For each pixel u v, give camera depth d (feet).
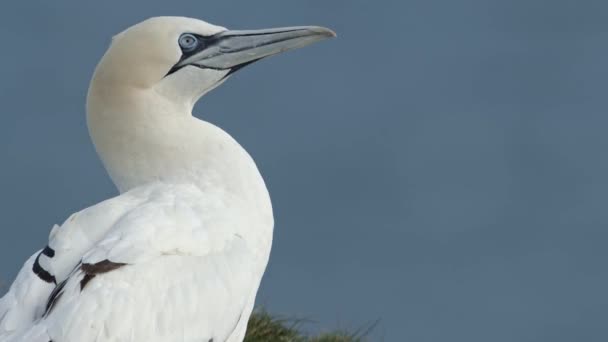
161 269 37.60
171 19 43.93
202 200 40.70
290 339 54.95
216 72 44.45
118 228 38.14
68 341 35.09
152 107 42.96
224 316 38.68
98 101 43.04
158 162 42.52
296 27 45.32
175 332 37.14
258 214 42.19
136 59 43.01
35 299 36.63
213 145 42.70
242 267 39.70
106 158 43.19
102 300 35.94
